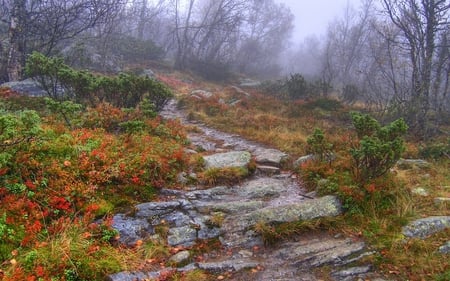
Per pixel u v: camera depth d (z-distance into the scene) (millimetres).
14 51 14648
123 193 6652
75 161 6711
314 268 5570
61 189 6035
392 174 7887
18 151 6254
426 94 14211
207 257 5816
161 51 33125
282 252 5945
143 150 7977
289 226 6391
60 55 17453
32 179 6004
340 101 18391
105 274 4902
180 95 19188
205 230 6293
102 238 5508
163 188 7266
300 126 13867
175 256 5633
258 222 6441
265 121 14188
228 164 8891
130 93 12055
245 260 5738
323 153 9219
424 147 11188
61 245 4984
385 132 7824
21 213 5301
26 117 6395
